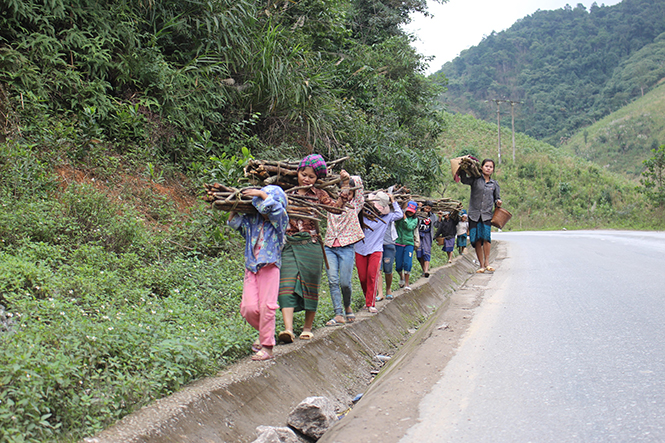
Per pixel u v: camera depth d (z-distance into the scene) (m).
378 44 17.89
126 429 2.64
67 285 4.30
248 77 9.80
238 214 4.08
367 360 5.26
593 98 131.00
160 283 5.34
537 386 3.32
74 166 6.90
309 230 4.64
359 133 12.16
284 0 11.43
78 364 2.99
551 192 48.66
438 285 9.89
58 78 7.30
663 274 7.64
